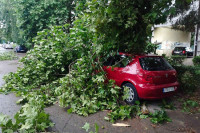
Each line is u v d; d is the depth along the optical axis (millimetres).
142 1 3564
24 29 11203
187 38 14711
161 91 4398
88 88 4750
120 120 3820
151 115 4055
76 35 5375
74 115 4008
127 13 3486
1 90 5516
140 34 3895
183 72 6613
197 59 9977
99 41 4516
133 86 4613
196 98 5383
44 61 6012
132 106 4234
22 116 3236
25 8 10203
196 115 4207
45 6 9922
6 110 4113
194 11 6977
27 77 6152
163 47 18859
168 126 3621
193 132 3400
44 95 4645
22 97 5070
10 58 16562
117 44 4359
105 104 4344
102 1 3621
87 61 5012
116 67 5098
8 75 6832
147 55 4812
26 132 2887
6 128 2926
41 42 6027
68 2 10719
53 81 5582
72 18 11203
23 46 24703
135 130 3408
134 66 4633
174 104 4930
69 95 4484
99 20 3553
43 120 3287
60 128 3385
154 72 4367
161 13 3420
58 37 5879
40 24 10047
